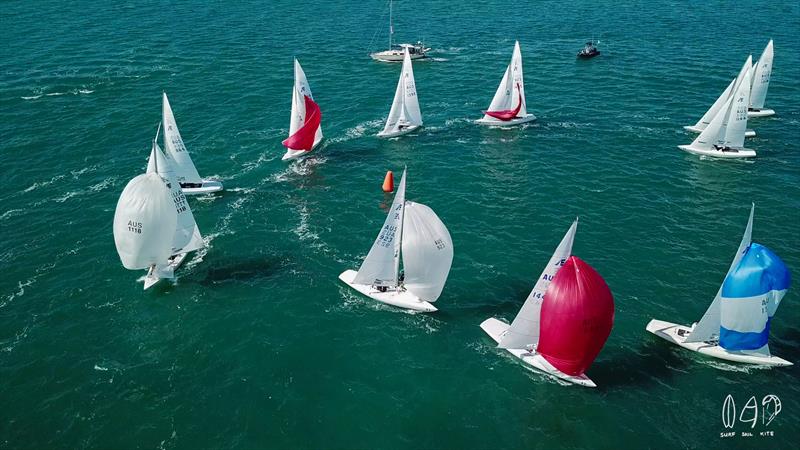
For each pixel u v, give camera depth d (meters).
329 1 142.12
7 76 91.44
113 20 120.50
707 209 61.31
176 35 113.12
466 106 86.56
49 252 53.81
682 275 51.69
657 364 42.59
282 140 75.31
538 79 96.44
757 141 75.69
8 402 39.41
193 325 46.00
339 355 43.44
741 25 122.81
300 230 57.75
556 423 38.44
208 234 56.97
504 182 66.50
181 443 36.88
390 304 48.22
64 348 43.75
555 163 70.50
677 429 38.03
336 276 51.41
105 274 51.19
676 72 98.06
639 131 78.31
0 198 61.75
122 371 41.94
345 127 79.81
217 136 76.12
